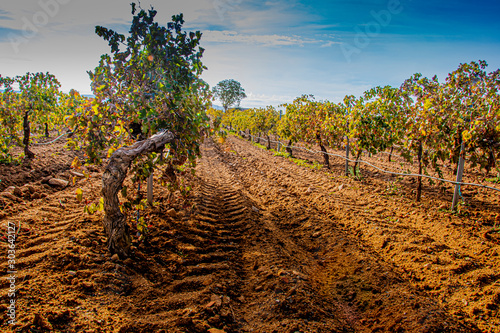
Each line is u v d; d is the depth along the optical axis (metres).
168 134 4.68
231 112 43.84
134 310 3.08
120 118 5.04
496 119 6.18
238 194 8.40
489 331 2.93
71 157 12.29
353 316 3.41
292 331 2.91
